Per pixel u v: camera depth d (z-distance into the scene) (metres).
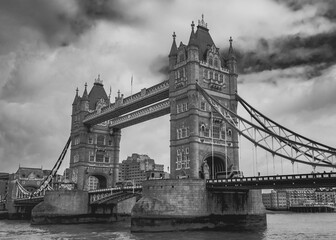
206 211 67.81
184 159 77.38
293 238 58.50
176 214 65.75
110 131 121.69
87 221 100.56
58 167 123.88
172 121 81.56
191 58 79.69
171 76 84.06
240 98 84.19
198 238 55.66
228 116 82.06
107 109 107.44
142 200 68.25
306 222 120.00
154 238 56.41
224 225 70.19
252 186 63.50
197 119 77.12
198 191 67.50
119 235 64.81
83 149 115.38
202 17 89.44
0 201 161.38
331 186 55.28
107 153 120.06
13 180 148.75
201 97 79.50
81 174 113.31
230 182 65.19
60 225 93.31
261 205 78.19
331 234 66.50
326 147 66.88
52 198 97.88
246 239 54.94
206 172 73.12
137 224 67.19
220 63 85.25
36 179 156.25
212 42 88.44
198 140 76.19
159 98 92.44
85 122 116.38
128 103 98.06
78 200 100.12
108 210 106.06
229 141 82.06
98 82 126.44
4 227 90.31
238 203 73.69
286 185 59.50
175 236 58.38
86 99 119.50
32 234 71.44
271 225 100.44
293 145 68.06
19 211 143.00
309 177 55.41
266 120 78.31
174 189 66.94
